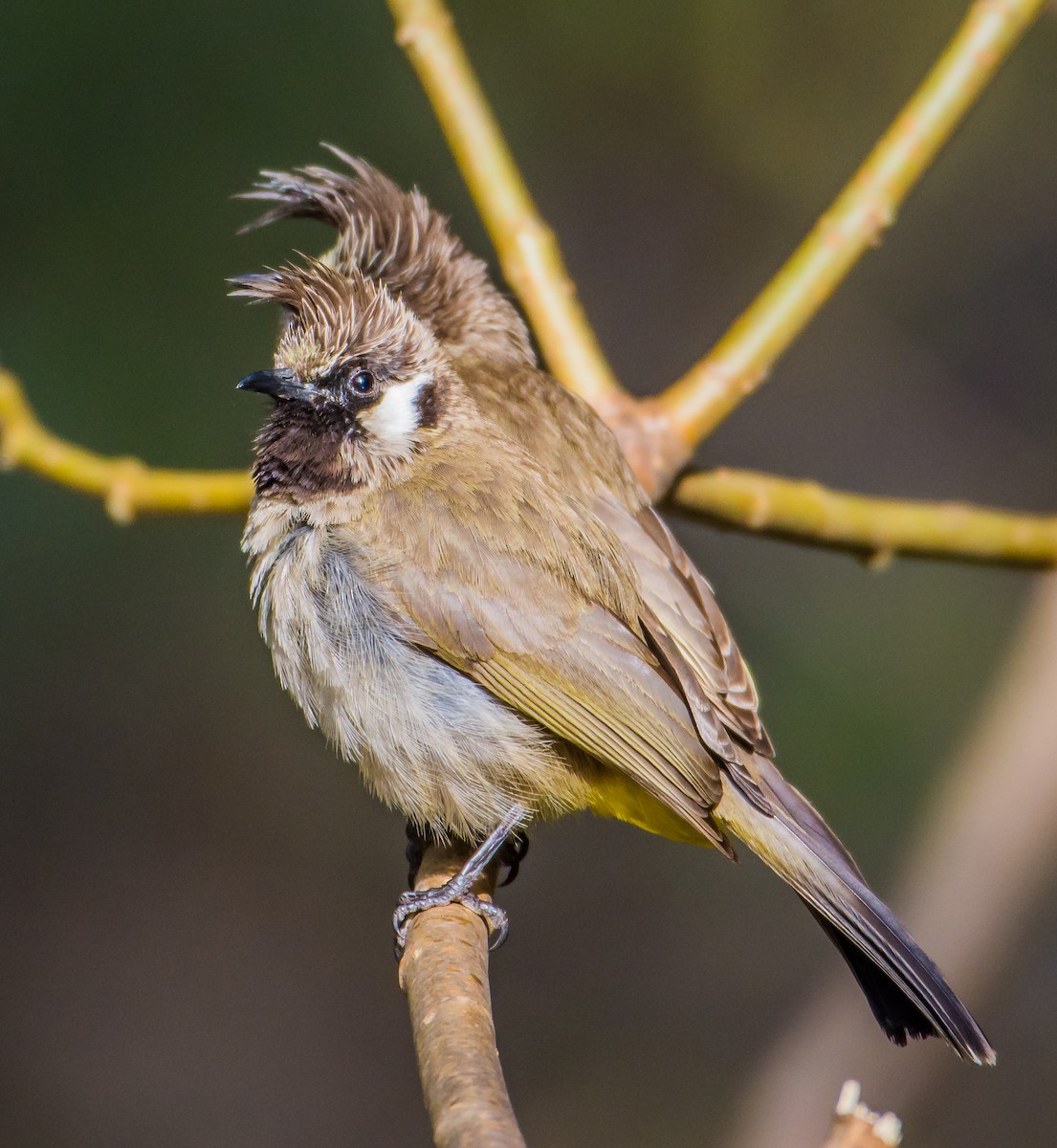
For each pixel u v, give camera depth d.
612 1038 13.96
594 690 7.37
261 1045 14.61
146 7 12.23
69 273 12.02
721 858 14.70
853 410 14.77
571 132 14.29
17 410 8.21
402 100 12.63
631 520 7.75
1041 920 10.66
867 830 12.26
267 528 7.77
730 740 7.44
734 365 7.99
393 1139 14.44
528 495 7.61
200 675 14.26
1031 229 14.79
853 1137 4.80
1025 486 14.59
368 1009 14.87
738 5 13.84
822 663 12.76
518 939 14.42
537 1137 13.48
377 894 15.08
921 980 6.96
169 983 14.80
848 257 7.96
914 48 13.90
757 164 14.36
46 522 13.07
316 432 7.70
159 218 12.17
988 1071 13.20
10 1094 14.27
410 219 9.51
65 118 12.11
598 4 13.68
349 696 7.55
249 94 12.36
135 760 14.70
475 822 7.59
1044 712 9.64
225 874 15.03
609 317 14.69
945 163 14.69
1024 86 14.48
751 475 8.14
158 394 11.98
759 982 14.05
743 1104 10.54
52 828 14.73
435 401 7.83
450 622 7.44
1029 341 14.79
